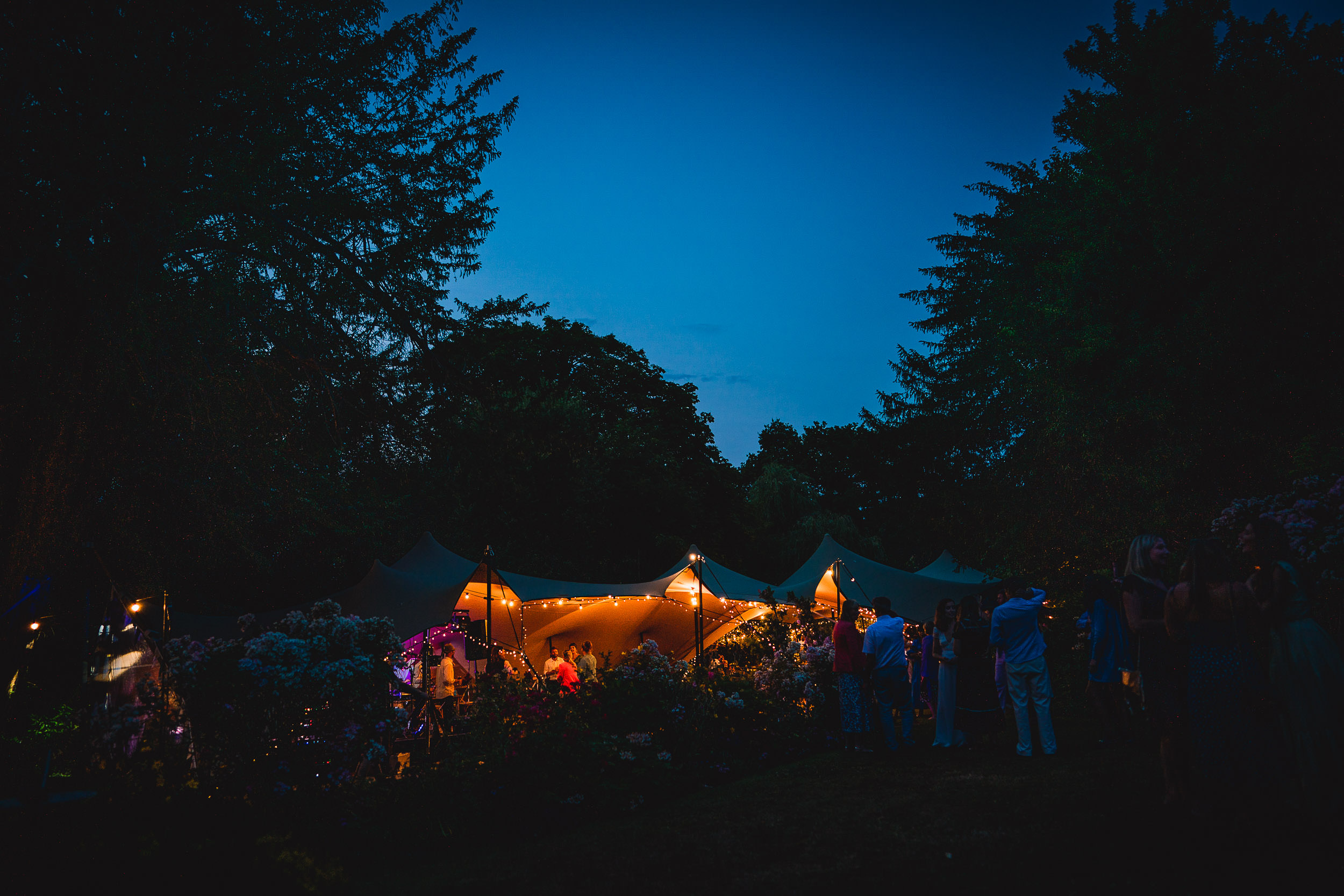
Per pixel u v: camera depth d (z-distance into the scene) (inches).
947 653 334.6
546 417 919.7
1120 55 443.2
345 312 560.7
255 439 529.7
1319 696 172.2
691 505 1122.7
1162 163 361.7
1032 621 286.7
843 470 1945.1
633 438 1106.1
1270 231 316.8
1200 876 149.5
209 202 430.6
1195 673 183.5
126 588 487.8
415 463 638.5
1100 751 278.4
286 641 262.8
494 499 878.4
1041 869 162.2
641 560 1101.1
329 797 248.5
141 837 218.5
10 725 371.2
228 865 201.5
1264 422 346.9
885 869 173.5
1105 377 408.2
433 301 591.5
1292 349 320.2
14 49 340.8
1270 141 316.5
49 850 213.5
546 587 508.1
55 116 357.7
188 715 251.8
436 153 585.0
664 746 316.5
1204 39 362.3
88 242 367.9
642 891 175.6
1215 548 185.2
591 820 257.8
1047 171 768.3
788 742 354.0
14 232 336.2
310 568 719.1
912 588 561.3
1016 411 834.8
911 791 247.8
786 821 225.5
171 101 378.9
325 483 608.4
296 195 482.3
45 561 406.6
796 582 575.5
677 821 240.2
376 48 526.9
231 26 390.0
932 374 1229.1
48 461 370.3
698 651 520.4
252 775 247.8
